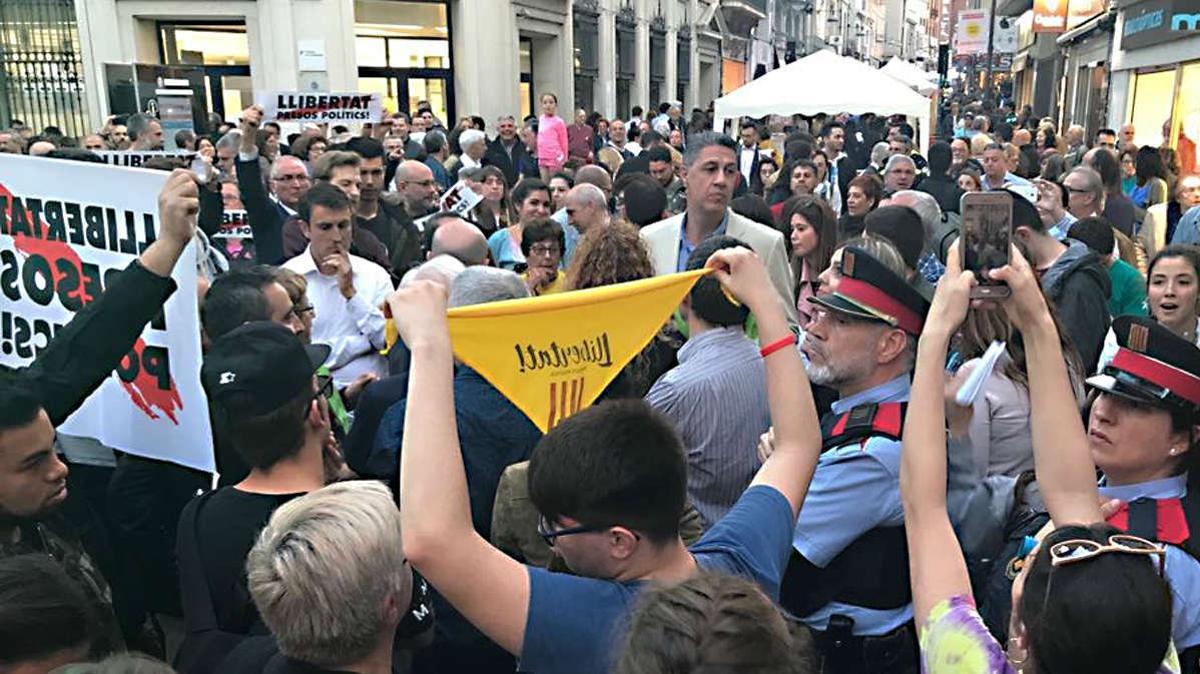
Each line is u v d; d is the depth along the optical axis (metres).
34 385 2.32
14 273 2.93
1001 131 17.47
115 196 2.72
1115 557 1.30
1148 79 14.54
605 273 3.33
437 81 18.41
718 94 35.91
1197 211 5.82
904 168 8.06
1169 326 4.05
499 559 1.49
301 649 1.59
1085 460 1.75
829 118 17.88
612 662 1.29
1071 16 20.47
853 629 2.23
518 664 1.51
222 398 2.12
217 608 2.01
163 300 2.47
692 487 2.77
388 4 17.48
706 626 1.13
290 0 16.14
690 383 2.71
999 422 2.44
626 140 17.14
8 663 1.50
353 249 5.36
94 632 1.62
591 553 1.56
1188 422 1.92
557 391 2.02
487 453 2.50
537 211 6.05
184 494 2.80
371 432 2.94
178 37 16.62
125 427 2.79
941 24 55.19
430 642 2.09
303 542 1.59
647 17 27.59
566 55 21.78
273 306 3.10
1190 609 1.73
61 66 16.52
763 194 10.24
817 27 52.41
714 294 2.72
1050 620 1.29
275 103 9.60
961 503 2.31
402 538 1.47
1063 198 5.98
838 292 2.32
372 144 5.95
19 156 2.83
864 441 2.24
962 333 2.58
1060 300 4.00
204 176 4.89
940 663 1.56
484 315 1.95
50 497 2.14
